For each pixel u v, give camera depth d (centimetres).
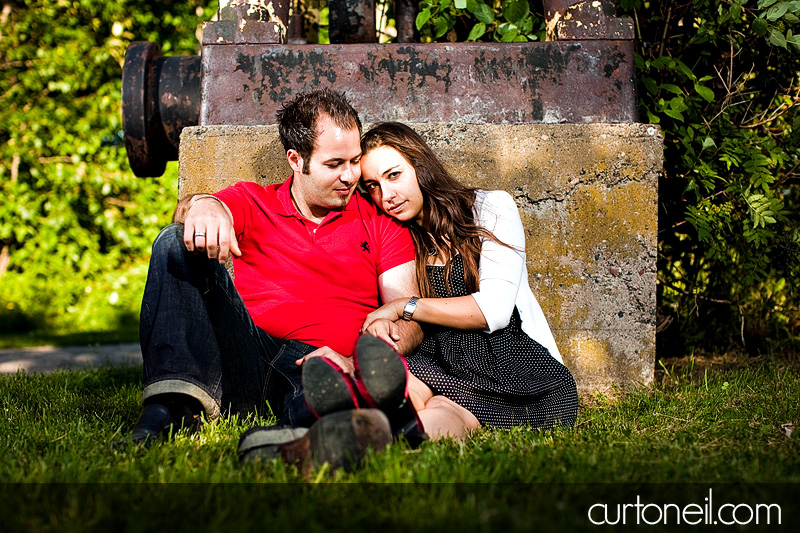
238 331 227
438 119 296
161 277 216
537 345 241
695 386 307
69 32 852
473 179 291
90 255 880
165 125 333
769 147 339
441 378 219
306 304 243
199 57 343
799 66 358
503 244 238
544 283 292
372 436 172
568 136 290
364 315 249
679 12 348
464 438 205
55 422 243
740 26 344
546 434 218
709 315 395
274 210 250
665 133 335
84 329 830
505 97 297
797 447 203
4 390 321
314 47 299
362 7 337
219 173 292
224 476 170
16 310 834
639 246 291
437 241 243
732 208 345
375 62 297
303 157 239
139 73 329
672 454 193
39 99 855
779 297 385
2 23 846
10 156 855
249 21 300
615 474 173
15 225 859
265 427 189
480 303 229
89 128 843
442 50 299
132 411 268
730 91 350
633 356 291
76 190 853
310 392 181
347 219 251
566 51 299
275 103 297
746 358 380
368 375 182
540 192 290
